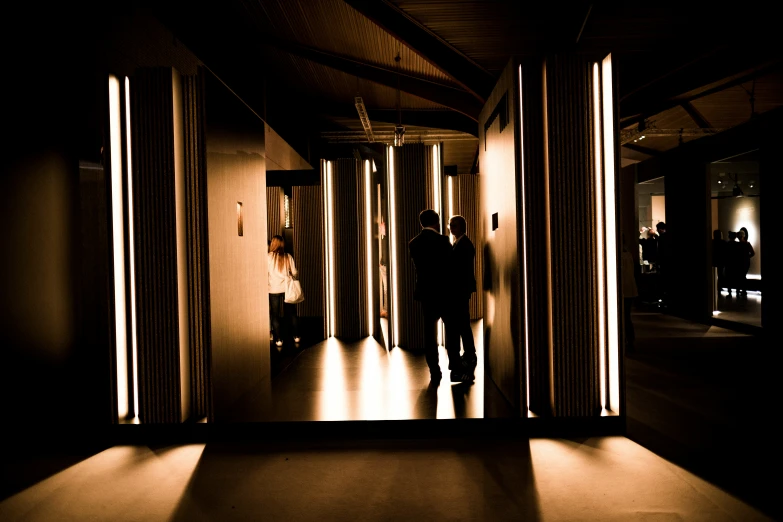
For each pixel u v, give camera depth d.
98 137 3.60
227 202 4.28
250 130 5.04
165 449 3.53
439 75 7.44
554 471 3.04
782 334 7.11
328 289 8.41
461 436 3.65
